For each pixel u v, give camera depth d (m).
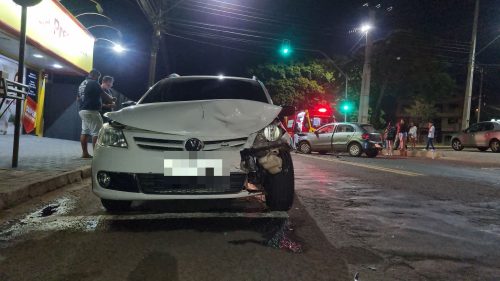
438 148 31.34
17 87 7.57
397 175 10.14
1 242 4.07
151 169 4.55
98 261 3.57
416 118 51.56
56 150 11.59
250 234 4.45
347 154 20.31
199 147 4.61
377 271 3.47
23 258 3.64
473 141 25.27
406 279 3.31
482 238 4.54
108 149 4.72
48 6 13.05
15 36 11.31
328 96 39.06
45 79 17.45
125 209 5.45
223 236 4.36
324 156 18.11
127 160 4.59
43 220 4.91
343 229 4.76
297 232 4.57
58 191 6.73
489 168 13.62
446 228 4.93
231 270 3.42
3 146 11.65
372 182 8.77
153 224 4.77
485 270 3.55
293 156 17.17
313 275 3.35
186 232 4.48
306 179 9.14
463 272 3.50
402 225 5.02
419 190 7.78
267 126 4.89
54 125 17.98
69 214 5.22
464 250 4.09
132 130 4.73
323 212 5.62
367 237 4.45
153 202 6.00
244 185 4.72
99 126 9.84
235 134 4.72
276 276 3.31
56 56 14.15
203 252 3.84
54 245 3.99
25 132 16.61
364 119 24.47
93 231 4.47
